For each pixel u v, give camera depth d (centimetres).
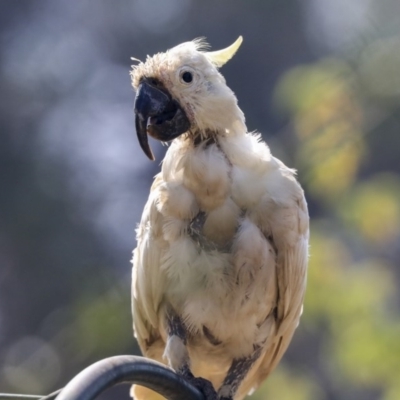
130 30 2823
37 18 2880
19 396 691
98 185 2538
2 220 2389
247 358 879
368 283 1530
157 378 709
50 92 2712
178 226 815
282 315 873
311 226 1595
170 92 825
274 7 2694
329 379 2034
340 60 1539
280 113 1878
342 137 1484
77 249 2348
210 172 805
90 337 1725
